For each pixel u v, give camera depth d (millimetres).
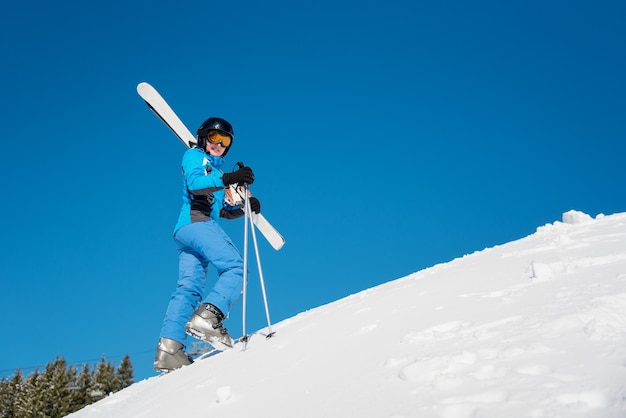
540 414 1355
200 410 2453
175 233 4688
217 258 4418
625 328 1797
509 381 1566
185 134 5059
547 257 3484
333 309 4102
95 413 3869
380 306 3297
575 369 1527
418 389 1718
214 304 4191
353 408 1761
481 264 4016
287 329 3984
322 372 2299
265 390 2352
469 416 1449
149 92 5035
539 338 1834
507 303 2453
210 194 4680
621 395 1322
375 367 2100
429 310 2760
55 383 37031
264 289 4164
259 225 5012
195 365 4094
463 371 1732
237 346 4027
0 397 38812
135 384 4785
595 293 2203
